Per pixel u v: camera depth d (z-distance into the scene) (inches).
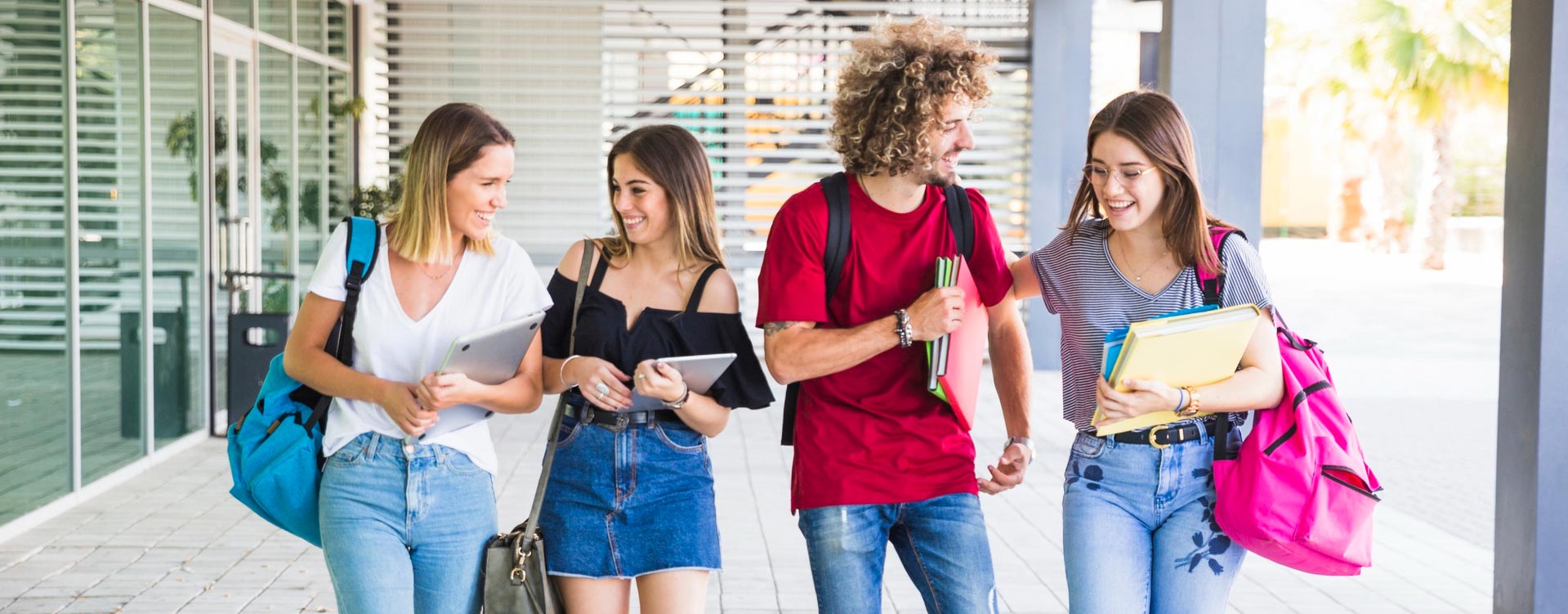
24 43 223.8
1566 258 153.3
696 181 114.7
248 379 311.0
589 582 114.0
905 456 108.8
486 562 109.8
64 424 241.3
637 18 451.2
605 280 116.4
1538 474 155.4
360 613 102.7
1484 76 1004.6
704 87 457.7
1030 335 455.8
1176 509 107.8
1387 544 235.1
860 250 108.5
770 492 265.3
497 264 110.0
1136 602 106.7
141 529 227.9
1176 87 256.7
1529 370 156.9
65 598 187.0
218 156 318.3
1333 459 103.5
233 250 329.7
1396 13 1021.8
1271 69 1129.4
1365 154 1187.3
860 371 109.3
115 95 262.2
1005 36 451.8
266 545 218.4
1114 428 104.0
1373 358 516.7
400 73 443.2
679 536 113.3
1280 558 105.8
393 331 106.3
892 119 103.5
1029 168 449.4
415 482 104.8
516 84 449.7
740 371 115.0
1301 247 1263.5
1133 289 108.4
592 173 454.3
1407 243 1157.1
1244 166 257.3
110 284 261.1
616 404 108.4
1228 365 101.3
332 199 409.7
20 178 222.1
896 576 204.8
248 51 336.8
